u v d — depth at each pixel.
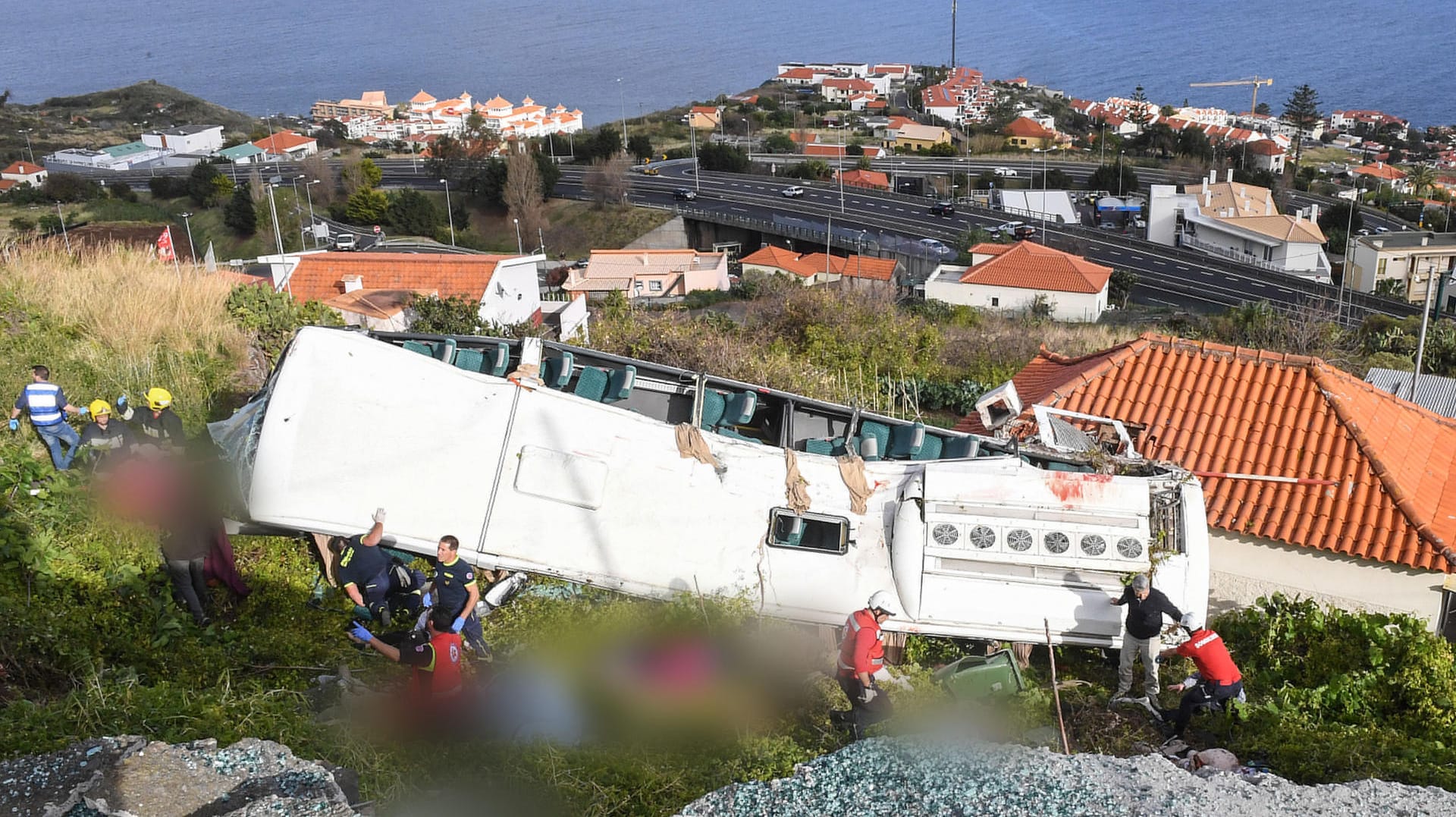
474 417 9.44
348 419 9.16
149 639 7.54
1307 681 9.88
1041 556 9.30
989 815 5.63
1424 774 7.07
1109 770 6.27
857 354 21.86
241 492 8.83
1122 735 8.08
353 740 6.20
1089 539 9.37
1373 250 77.12
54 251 15.88
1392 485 12.28
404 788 5.84
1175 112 186.12
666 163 118.00
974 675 8.40
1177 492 9.66
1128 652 8.65
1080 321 55.12
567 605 8.78
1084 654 9.76
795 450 10.41
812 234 83.81
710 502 9.49
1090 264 64.12
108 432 8.58
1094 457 10.30
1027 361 24.83
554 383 10.97
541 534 9.24
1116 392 14.67
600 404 9.73
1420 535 11.77
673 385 11.17
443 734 6.73
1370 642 9.88
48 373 9.19
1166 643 9.14
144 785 4.88
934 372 22.25
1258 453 13.21
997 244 73.56
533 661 7.82
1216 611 12.81
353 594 8.26
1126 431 13.28
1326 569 12.06
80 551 8.16
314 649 7.90
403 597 8.66
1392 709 9.16
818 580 9.35
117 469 8.12
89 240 18.94
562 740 6.85
